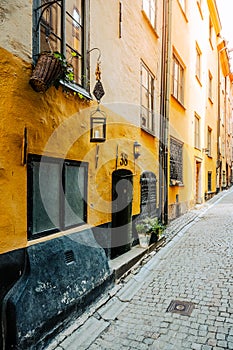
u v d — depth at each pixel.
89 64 4.10
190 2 11.45
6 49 2.58
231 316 3.41
